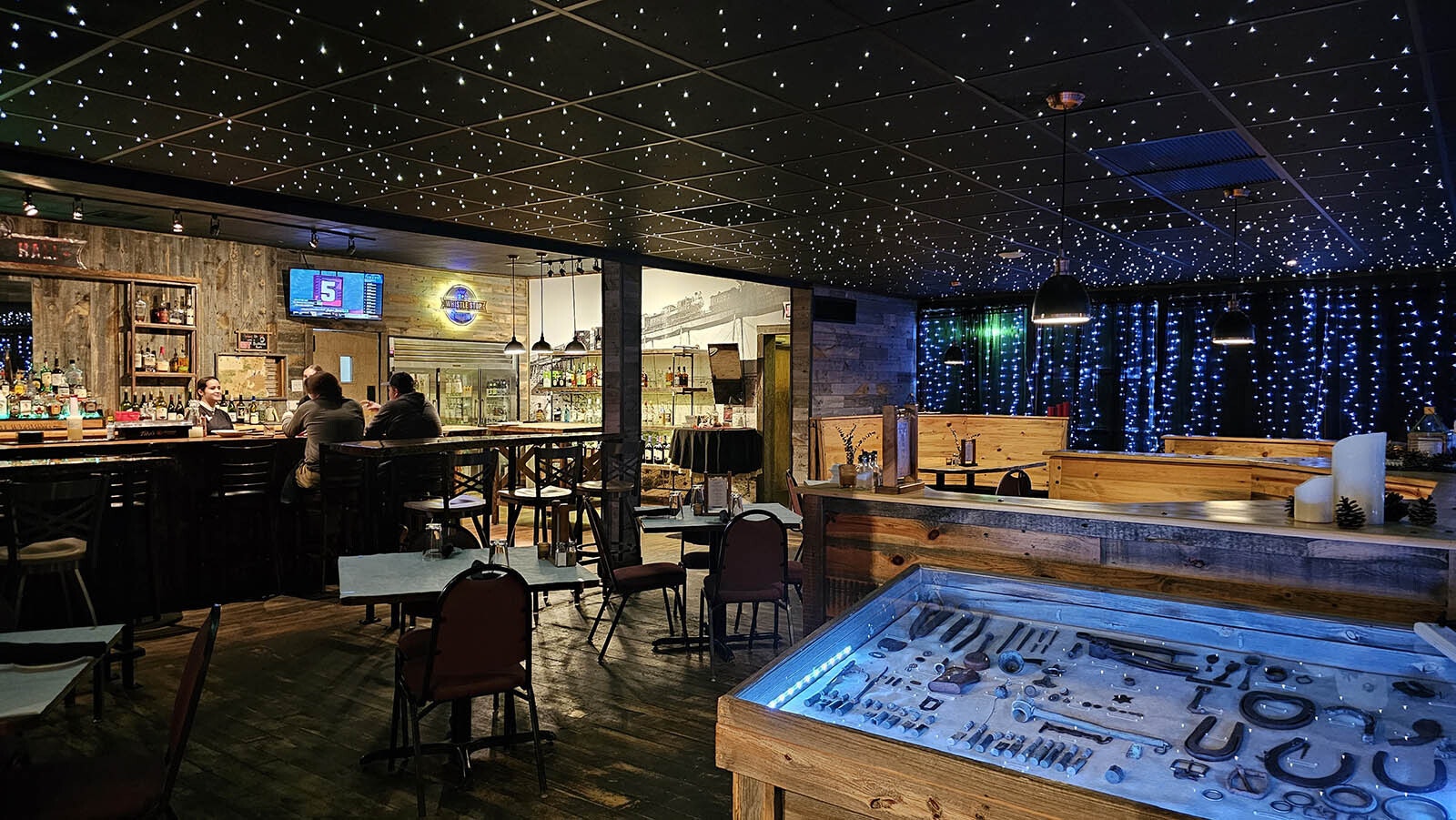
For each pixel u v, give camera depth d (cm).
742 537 514
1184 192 584
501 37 328
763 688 199
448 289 1201
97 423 728
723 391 1109
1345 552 320
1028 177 546
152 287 893
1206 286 1105
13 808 246
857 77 371
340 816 346
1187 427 1122
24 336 813
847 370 1203
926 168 527
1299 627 235
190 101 403
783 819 187
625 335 868
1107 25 315
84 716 447
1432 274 962
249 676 512
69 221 822
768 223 710
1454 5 293
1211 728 191
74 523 490
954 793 165
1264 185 561
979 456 1093
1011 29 320
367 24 316
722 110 416
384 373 1127
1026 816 158
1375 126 432
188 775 381
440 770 391
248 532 691
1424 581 307
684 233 759
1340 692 211
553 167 529
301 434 723
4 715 236
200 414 825
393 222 684
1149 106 407
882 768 173
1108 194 591
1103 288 1175
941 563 402
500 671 364
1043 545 378
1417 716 195
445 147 482
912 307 1353
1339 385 1023
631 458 869
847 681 226
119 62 353
